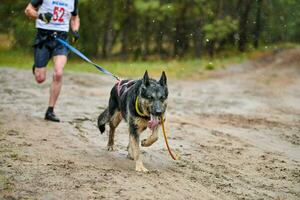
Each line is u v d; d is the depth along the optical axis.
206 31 40.06
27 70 23.62
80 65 30.14
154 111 7.60
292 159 9.47
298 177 8.15
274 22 48.22
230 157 9.34
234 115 14.33
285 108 16.30
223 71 32.25
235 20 42.62
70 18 11.91
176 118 13.28
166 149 9.65
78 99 15.43
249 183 7.68
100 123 9.39
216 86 22.81
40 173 7.38
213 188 7.29
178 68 31.62
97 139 10.18
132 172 7.84
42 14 11.19
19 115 12.09
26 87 17.34
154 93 7.67
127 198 6.49
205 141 10.62
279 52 46.69
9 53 34.34
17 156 8.29
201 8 39.91
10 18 36.31
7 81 18.70
